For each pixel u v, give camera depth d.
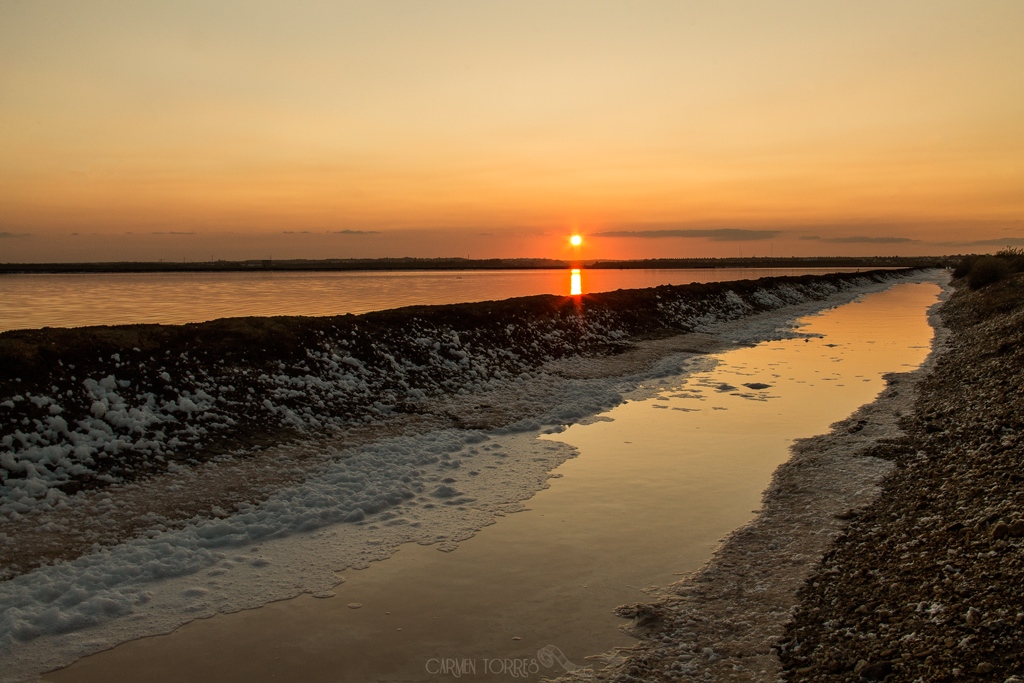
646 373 19.89
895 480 9.11
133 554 7.27
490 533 8.07
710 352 24.36
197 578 6.91
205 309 37.41
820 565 6.79
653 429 13.21
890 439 11.31
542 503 9.10
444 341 18.89
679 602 6.25
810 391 16.62
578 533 8.03
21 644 5.66
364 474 10.12
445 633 5.80
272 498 9.09
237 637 5.79
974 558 6.03
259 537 7.98
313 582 6.83
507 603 6.34
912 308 43.12
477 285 75.31
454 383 16.83
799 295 49.44
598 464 10.89
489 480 10.12
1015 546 5.94
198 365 13.24
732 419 13.89
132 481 9.38
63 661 5.43
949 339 24.64
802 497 8.91
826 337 28.16
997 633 4.81
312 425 12.60
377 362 16.38
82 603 6.24
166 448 10.53
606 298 30.72
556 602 6.33
